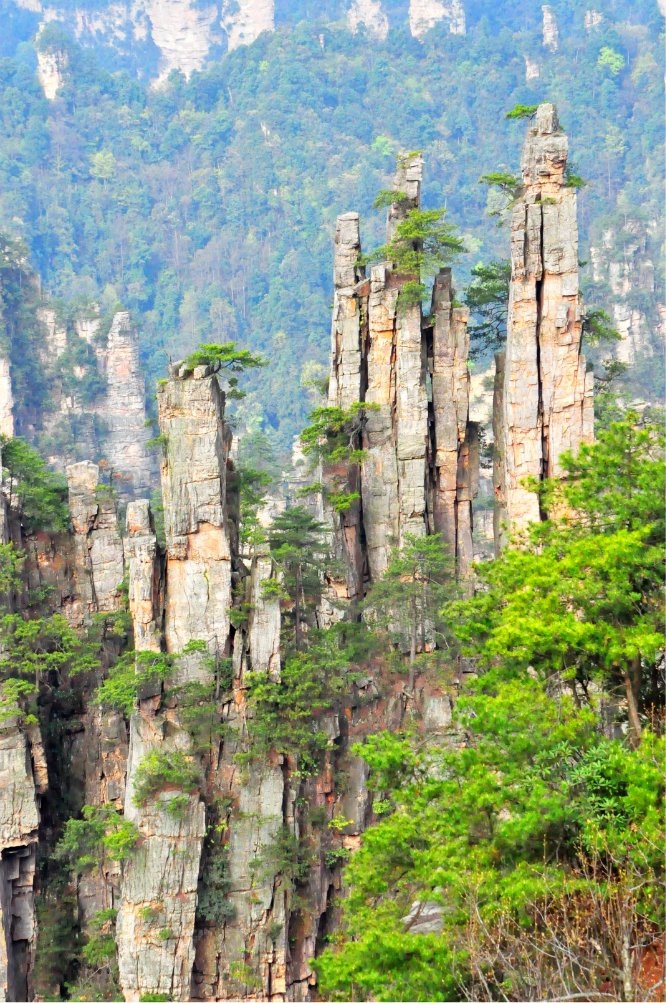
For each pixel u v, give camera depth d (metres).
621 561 57.38
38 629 100.88
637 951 43.06
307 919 95.25
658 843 45.53
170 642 96.94
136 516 98.31
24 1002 94.31
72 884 101.12
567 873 48.19
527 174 107.12
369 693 102.31
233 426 107.00
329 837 97.31
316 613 105.69
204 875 92.94
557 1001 41.44
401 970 47.47
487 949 45.22
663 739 49.97
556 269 105.81
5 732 96.94
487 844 51.22
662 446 63.09
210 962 92.44
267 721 94.56
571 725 51.88
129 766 94.88
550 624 56.75
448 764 54.62
